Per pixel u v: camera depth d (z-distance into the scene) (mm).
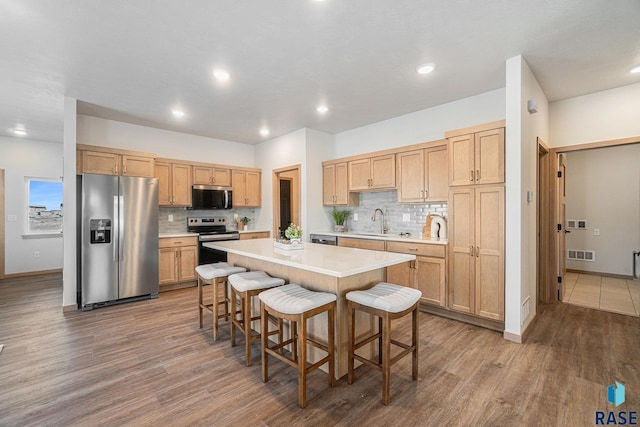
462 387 2020
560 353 2477
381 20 2180
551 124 3766
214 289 2797
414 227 4316
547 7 2035
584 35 2363
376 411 1792
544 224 3824
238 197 5594
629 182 4977
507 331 2754
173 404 1866
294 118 4473
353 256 2447
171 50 2559
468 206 3100
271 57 2693
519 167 2691
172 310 3635
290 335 2510
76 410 1810
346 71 2980
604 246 5180
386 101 3807
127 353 2527
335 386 2053
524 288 2816
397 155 4125
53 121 4461
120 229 3859
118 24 2191
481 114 3594
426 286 3439
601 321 3172
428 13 2102
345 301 2180
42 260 5711
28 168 5562
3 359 2418
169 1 1951
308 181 5004
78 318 3354
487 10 2068
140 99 3656
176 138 5145
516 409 1796
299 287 2246
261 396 1950
